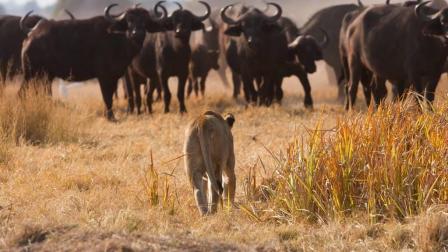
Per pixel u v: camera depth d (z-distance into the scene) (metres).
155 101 92.19
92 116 67.00
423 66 63.88
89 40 74.38
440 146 33.88
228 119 36.56
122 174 42.09
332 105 86.88
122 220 30.23
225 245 27.50
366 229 29.97
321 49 90.44
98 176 40.56
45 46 73.81
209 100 89.00
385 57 66.44
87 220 30.94
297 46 82.94
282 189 33.94
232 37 90.44
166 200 34.25
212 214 32.56
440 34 62.03
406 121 35.34
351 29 71.00
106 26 74.62
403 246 28.45
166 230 29.64
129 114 79.69
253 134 57.62
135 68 80.88
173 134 58.91
